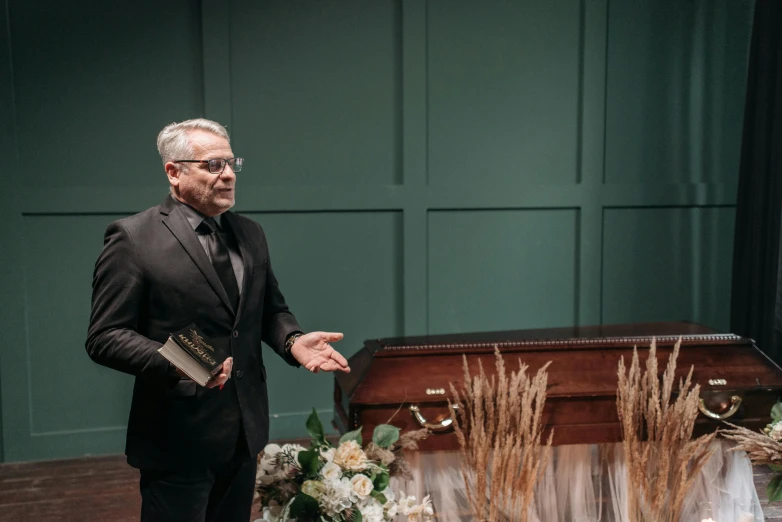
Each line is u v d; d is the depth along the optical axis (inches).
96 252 146.4
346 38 152.4
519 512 91.7
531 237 164.2
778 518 111.7
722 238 171.5
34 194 141.8
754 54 152.6
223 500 75.7
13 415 145.9
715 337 109.1
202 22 144.3
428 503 87.9
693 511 103.2
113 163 145.3
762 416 102.7
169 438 68.7
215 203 71.6
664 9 162.9
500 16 157.3
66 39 141.2
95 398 149.8
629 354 105.4
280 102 150.7
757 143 151.6
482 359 102.7
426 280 159.6
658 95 164.7
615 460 103.0
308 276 156.5
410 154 156.2
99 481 136.0
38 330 145.9
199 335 65.2
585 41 159.8
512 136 160.4
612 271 167.5
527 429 89.1
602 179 163.9
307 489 77.4
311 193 153.3
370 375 99.3
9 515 121.0
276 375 157.6
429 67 155.5
